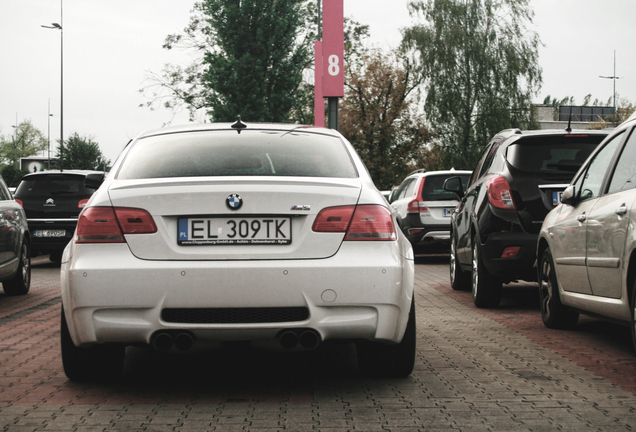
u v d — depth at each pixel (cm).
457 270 916
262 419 350
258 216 373
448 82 4562
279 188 375
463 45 4547
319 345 377
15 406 375
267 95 4238
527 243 687
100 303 366
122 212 375
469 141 4600
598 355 505
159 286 363
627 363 477
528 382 424
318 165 423
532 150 716
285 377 444
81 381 432
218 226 372
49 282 1130
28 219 1431
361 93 4966
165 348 368
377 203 389
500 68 4559
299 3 4425
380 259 377
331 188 384
